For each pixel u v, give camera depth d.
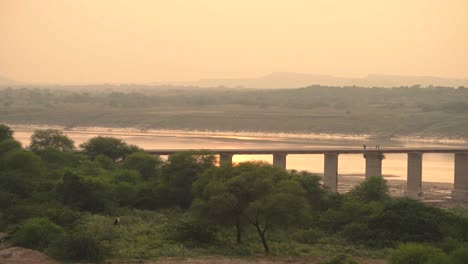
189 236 85.50
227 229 89.06
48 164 128.88
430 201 160.88
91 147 151.12
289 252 82.06
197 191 96.00
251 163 93.06
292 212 82.56
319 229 99.81
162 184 114.94
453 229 93.25
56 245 74.50
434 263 71.94
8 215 91.94
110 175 120.31
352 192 125.12
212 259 76.25
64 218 91.12
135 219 98.06
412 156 181.75
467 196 171.62
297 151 175.00
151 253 77.31
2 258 71.75
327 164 177.00
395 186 185.12
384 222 93.62
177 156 117.56
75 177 104.44
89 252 73.12
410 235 90.25
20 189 107.00
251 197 83.50
